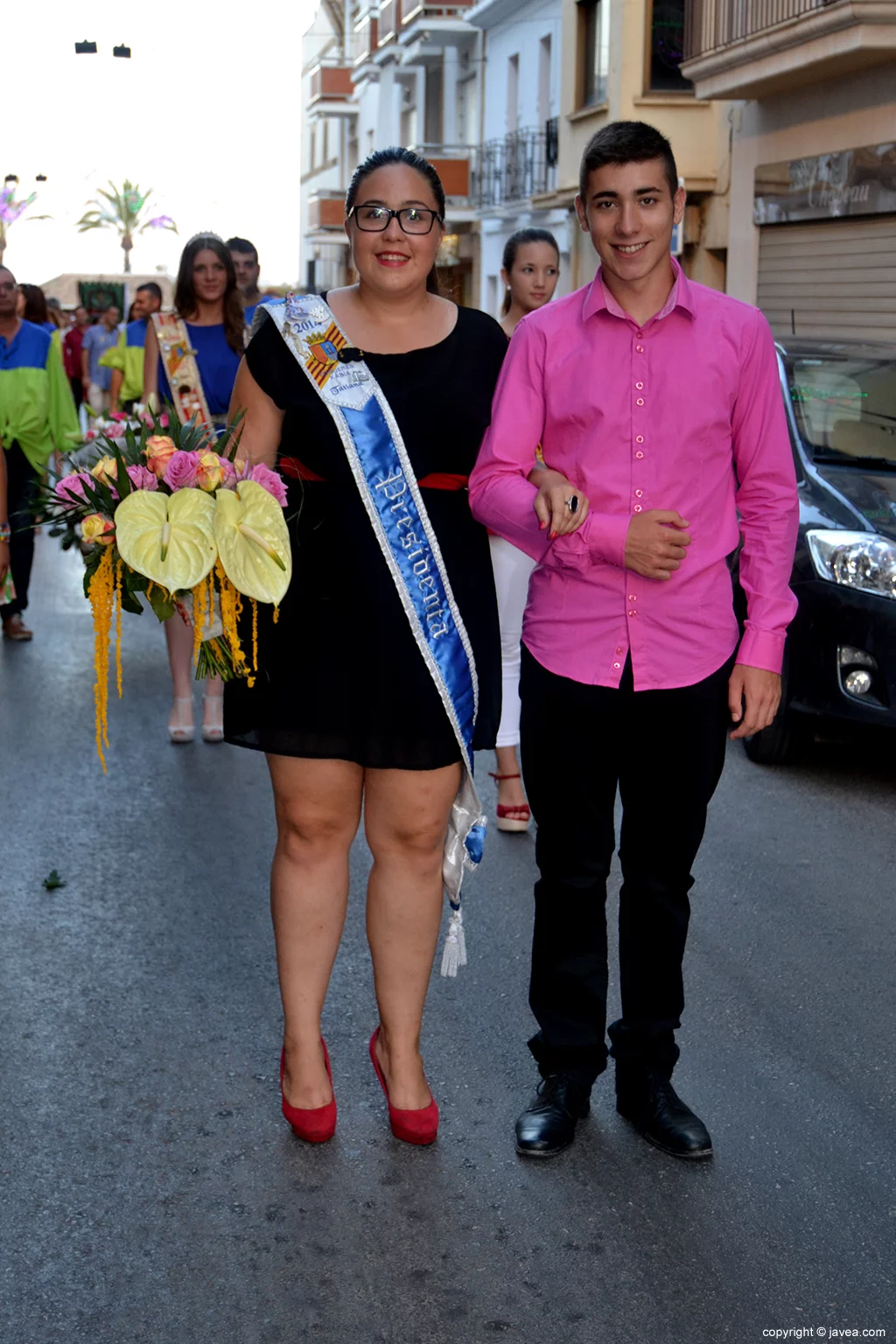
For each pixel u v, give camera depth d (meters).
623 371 3.21
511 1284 3.02
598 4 22.89
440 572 3.36
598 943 3.53
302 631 3.36
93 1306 2.95
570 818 3.44
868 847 5.77
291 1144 3.55
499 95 30.06
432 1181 3.40
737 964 4.62
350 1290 3.01
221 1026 4.16
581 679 3.32
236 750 6.97
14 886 5.23
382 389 3.32
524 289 5.66
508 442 3.29
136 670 8.66
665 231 3.14
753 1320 2.91
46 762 6.75
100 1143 3.55
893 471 6.91
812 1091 3.82
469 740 3.43
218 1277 3.05
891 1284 3.03
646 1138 3.56
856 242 15.56
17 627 9.42
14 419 8.97
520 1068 3.92
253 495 3.17
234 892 5.17
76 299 60.12
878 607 6.31
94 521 3.16
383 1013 3.55
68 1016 4.21
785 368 7.51
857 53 14.15
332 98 45.44
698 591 3.28
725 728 3.39
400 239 3.27
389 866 3.49
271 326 3.37
